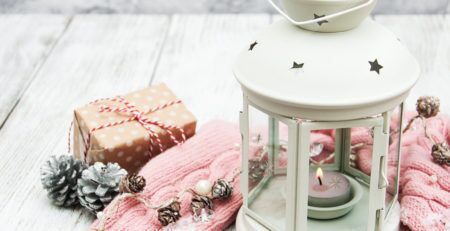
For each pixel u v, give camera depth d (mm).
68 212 746
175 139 774
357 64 613
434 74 979
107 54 1057
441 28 1111
